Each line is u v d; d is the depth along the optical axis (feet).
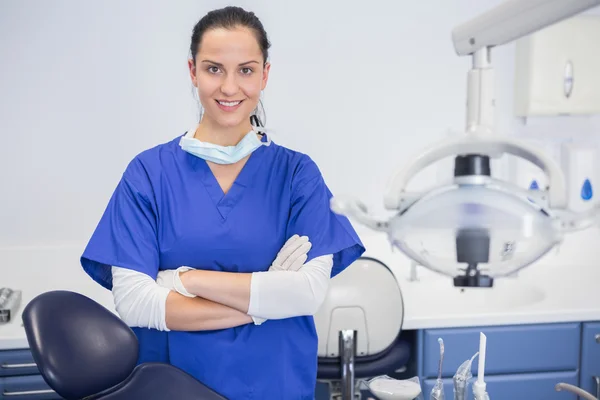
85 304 4.51
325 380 6.60
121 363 4.46
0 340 6.41
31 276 7.96
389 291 6.48
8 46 7.66
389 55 8.24
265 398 5.11
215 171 5.20
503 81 8.39
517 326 7.13
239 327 5.01
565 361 7.23
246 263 5.13
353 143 8.34
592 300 7.46
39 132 7.86
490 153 2.45
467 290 7.89
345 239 5.16
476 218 2.35
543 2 2.30
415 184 7.95
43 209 8.00
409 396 4.72
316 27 8.09
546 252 2.42
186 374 4.86
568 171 8.30
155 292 4.80
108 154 8.00
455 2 8.24
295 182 5.26
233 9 4.86
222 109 4.84
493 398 7.17
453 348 7.07
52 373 4.12
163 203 5.11
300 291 4.83
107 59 7.84
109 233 5.01
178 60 7.94
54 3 7.66
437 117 8.43
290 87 8.16
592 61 7.90
